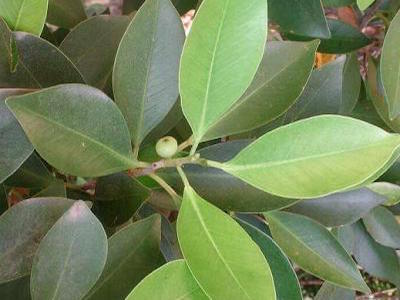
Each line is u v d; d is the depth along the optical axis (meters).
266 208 0.21
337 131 0.17
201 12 0.18
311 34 0.30
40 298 0.18
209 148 0.22
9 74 0.21
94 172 0.20
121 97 0.21
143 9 0.20
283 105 0.23
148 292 0.18
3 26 0.20
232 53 0.18
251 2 0.18
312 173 0.17
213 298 0.17
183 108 0.19
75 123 0.18
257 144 0.18
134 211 0.21
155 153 0.22
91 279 0.18
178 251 0.24
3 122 0.18
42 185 0.23
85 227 0.18
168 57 0.21
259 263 0.17
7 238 0.19
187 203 0.19
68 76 0.21
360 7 0.23
